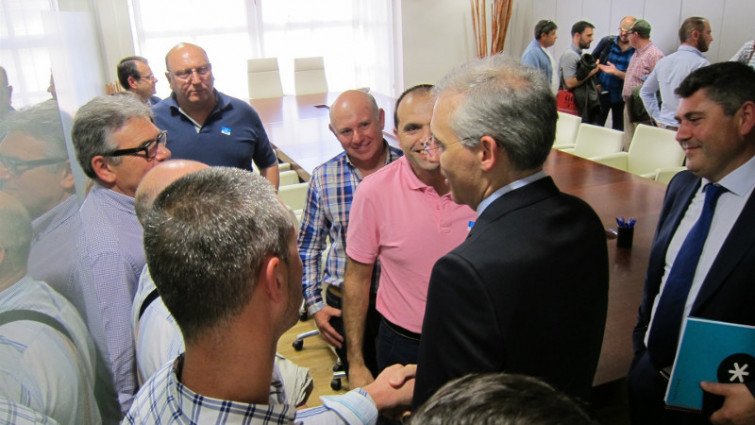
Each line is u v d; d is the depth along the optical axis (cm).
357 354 177
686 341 121
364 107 181
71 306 84
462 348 90
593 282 101
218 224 69
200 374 72
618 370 158
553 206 98
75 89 229
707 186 143
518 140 93
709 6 589
